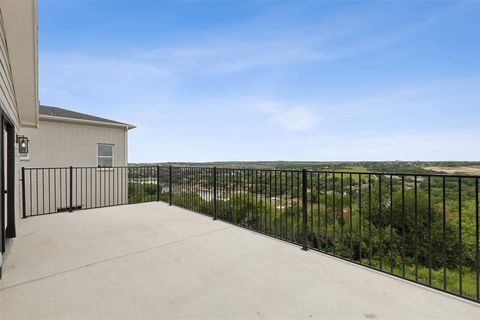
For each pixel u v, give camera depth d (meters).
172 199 6.12
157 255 2.88
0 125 2.56
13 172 3.56
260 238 3.53
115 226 4.14
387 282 2.25
